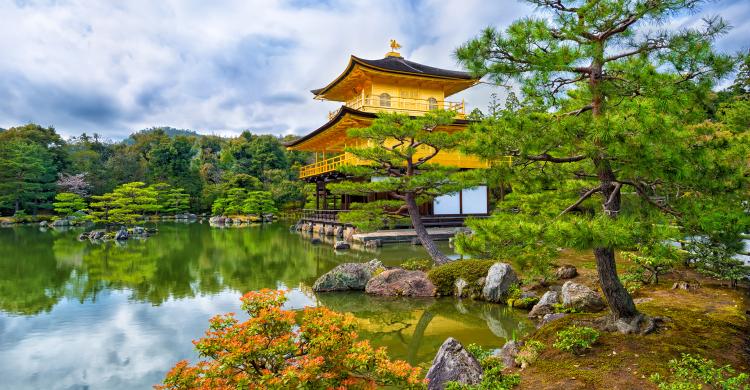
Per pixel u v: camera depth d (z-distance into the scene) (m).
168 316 10.55
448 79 29.27
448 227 26.47
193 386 4.02
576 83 6.86
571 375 5.54
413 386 4.49
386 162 16.53
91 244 25.80
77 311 11.02
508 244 6.41
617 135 5.30
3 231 35.50
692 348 5.88
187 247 24.23
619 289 6.71
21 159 48.03
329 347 4.25
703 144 5.85
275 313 4.29
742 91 10.19
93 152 62.44
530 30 5.89
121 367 7.57
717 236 6.39
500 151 6.27
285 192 56.56
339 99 35.88
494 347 8.02
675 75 5.64
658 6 5.37
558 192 8.81
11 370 7.44
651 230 5.25
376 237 22.47
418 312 10.59
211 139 90.12
